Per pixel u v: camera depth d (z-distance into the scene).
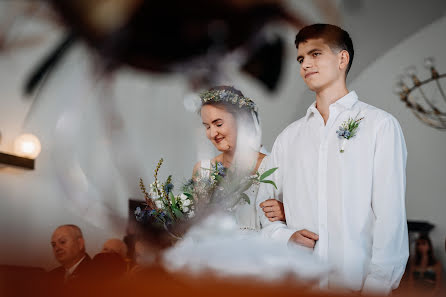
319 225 2.41
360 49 7.11
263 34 7.00
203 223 2.38
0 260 6.91
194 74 7.41
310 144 2.58
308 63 2.56
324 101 2.59
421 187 7.18
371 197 2.37
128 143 7.52
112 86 7.49
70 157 7.41
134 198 7.30
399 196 2.29
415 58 7.07
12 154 6.83
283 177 2.68
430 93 7.03
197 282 1.09
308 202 2.51
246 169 2.72
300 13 6.88
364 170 2.38
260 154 3.01
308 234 2.41
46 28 7.18
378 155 2.36
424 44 7.04
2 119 7.18
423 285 5.52
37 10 7.04
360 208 2.36
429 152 7.13
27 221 7.11
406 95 6.89
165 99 7.46
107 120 7.51
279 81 7.21
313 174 2.52
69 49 7.36
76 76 7.44
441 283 5.61
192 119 7.37
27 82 7.28
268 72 7.23
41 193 7.20
